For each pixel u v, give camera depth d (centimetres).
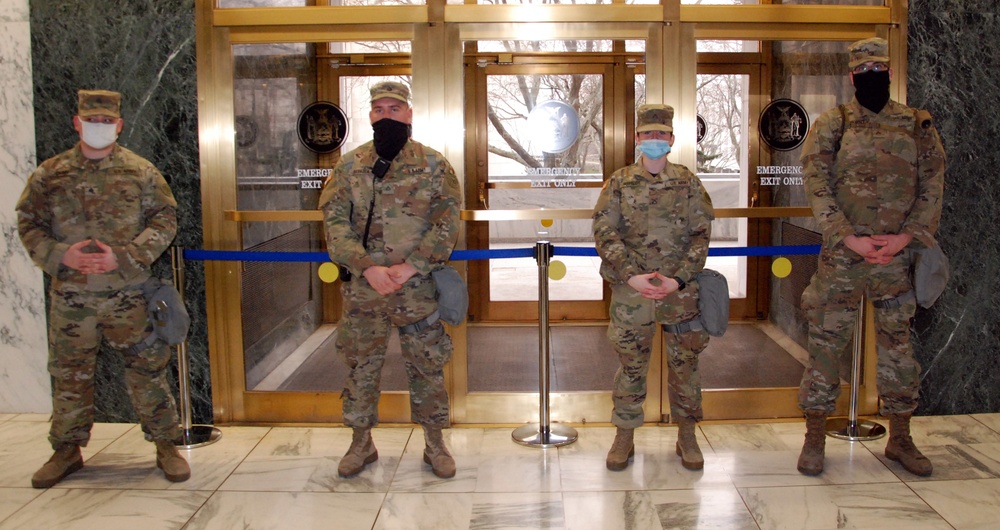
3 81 393
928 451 358
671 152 395
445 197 317
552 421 402
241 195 397
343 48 388
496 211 397
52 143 390
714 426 396
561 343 477
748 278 423
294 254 371
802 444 370
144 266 319
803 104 396
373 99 312
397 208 314
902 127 323
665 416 402
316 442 380
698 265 318
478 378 414
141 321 326
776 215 401
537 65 399
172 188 392
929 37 383
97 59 386
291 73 391
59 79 387
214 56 387
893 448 346
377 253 314
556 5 383
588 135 405
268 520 298
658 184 325
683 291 328
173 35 384
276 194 397
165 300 328
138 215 326
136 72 386
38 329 411
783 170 401
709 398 403
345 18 383
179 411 398
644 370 336
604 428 395
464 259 374
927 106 386
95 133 315
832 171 332
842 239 314
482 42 396
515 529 288
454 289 315
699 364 428
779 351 423
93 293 319
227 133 392
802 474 336
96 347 329
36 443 378
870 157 321
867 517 295
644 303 325
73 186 319
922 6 383
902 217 321
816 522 291
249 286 407
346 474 336
